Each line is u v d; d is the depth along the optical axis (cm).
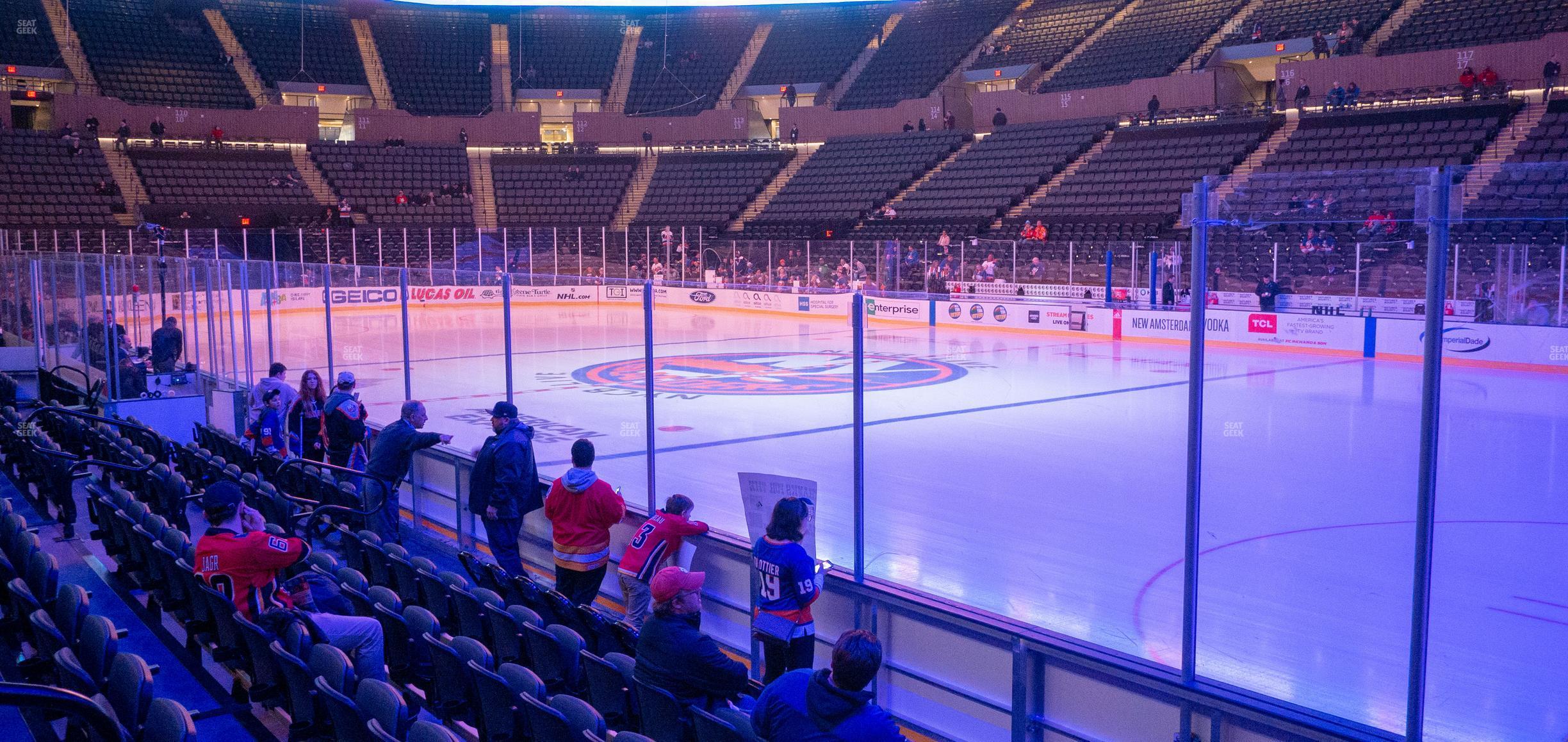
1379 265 2255
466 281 2264
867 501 1088
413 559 723
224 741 539
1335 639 688
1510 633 699
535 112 4903
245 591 606
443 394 1817
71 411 1155
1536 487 1122
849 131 4653
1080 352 2438
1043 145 4022
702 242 3566
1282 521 1002
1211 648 672
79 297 1461
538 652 567
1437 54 3381
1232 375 2019
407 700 591
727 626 700
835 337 2775
